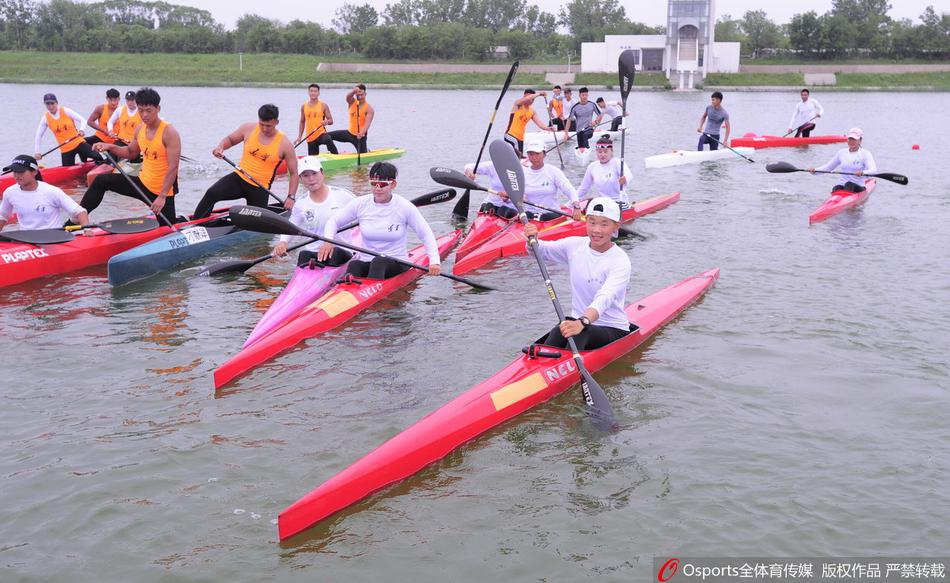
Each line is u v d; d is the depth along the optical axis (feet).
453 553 14.75
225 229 36.88
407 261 29.35
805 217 44.04
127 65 265.95
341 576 14.11
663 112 138.51
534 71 272.72
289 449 18.26
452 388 21.52
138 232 34.45
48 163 65.05
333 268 29.43
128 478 17.07
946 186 54.49
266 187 37.42
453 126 105.50
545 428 19.44
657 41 256.73
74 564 14.39
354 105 66.44
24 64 259.80
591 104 75.05
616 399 20.99
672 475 17.33
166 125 34.45
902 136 92.99
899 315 27.30
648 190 53.72
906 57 294.46
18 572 14.16
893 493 16.55
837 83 250.57
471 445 18.67
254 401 20.76
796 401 20.86
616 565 14.39
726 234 39.88
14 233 31.50
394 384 21.79
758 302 28.84
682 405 20.66
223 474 17.24
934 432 19.15
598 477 17.28
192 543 14.98
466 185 37.40
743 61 290.15
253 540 15.08
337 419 19.74
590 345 22.48
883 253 35.78
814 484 16.90
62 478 17.07
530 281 31.78
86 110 121.80
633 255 35.76
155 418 19.77
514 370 21.01
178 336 25.36
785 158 72.33
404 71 270.26
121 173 34.86
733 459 17.97
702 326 26.40
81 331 25.76
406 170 62.95
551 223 38.40
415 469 17.47
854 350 24.23
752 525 15.51
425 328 26.16
